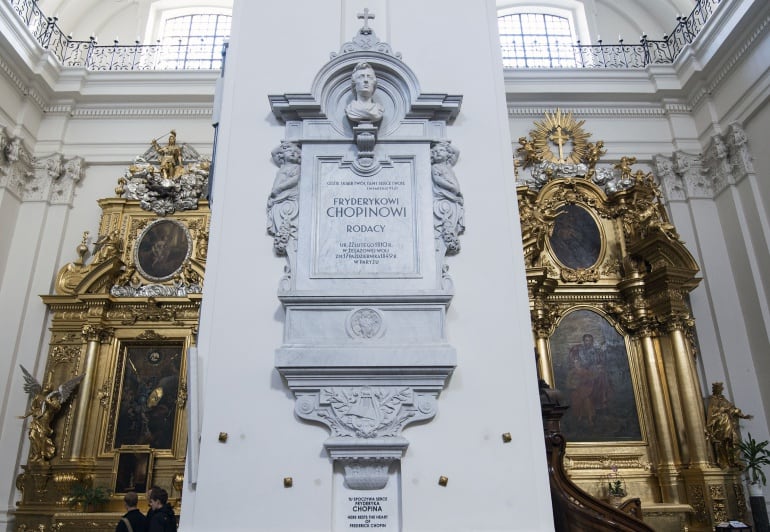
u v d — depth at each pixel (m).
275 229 3.59
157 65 13.07
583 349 9.95
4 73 10.35
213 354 3.35
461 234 3.67
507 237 3.67
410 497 3.13
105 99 11.62
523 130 11.59
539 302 9.83
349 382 3.28
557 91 11.57
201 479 3.12
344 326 3.37
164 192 10.73
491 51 4.14
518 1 13.92
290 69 4.04
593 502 3.55
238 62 4.03
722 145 10.56
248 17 4.16
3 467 9.12
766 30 9.52
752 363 9.69
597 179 11.06
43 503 8.88
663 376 9.62
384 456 3.16
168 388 9.78
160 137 11.52
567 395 9.65
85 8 13.10
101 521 8.43
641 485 9.12
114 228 10.63
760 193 9.82
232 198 3.69
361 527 3.12
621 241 10.60
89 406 9.49
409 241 3.58
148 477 9.04
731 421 8.80
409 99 3.87
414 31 4.18
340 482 3.21
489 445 3.24
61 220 10.73
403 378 3.29
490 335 3.45
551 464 3.65
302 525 3.08
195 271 10.33
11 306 9.98
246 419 3.25
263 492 3.13
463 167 3.84
